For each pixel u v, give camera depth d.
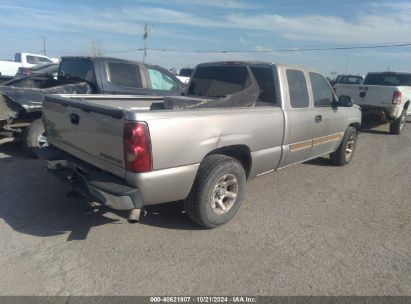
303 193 5.63
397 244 4.12
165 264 3.43
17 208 4.43
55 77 8.84
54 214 4.33
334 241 4.10
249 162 4.57
